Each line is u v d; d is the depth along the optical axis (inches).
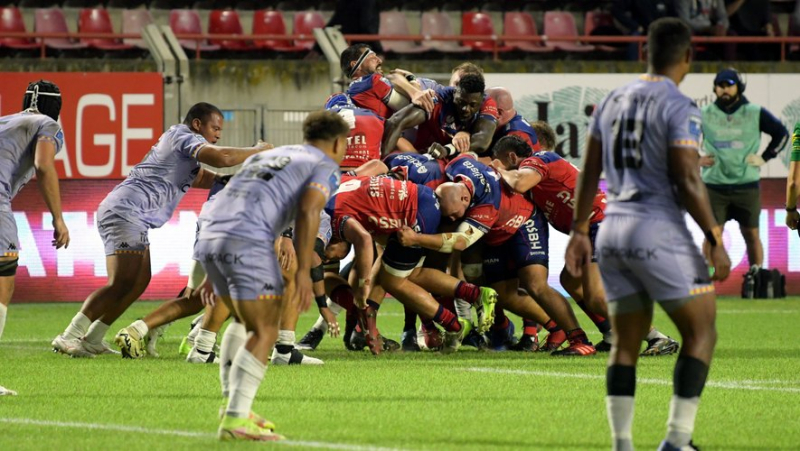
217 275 786.8
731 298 2406.5
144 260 1314.0
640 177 695.1
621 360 707.4
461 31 3011.8
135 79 2251.5
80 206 2235.5
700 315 692.1
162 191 1307.8
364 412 904.3
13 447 752.3
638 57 2765.7
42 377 1118.4
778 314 2030.0
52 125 1090.1
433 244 1300.4
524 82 2390.5
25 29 2864.2
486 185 1325.0
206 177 1337.4
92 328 1317.7
